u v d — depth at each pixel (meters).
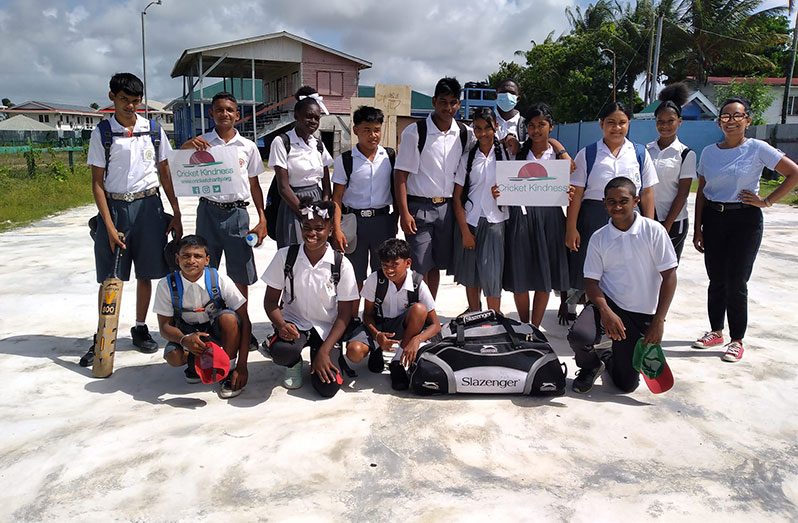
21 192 13.51
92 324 5.27
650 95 28.86
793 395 3.88
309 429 3.39
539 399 3.81
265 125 28.47
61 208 13.06
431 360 3.81
